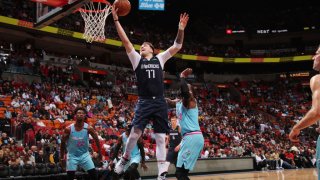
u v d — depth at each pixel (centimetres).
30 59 2225
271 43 3594
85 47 2716
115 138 1488
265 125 2592
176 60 3212
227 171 1412
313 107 254
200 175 1256
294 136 267
